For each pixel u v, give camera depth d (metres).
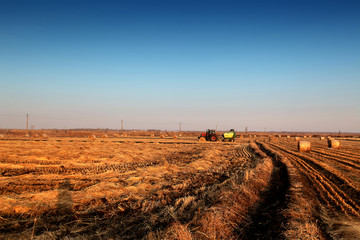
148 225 5.91
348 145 35.03
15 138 48.34
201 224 5.64
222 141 46.47
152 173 12.84
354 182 10.59
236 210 7.12
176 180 11.32
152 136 70.31
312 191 9.37
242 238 5.66
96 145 30.41
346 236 5.70
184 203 7.50
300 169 14.32
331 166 15.01
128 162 16.91
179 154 22.17
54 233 5.75
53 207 7.48
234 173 12.91
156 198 8.43
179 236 4.85
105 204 7.81
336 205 7.78
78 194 8.64
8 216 6.80
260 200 8.92
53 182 10.62
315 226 5.79
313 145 35.31
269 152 24.66
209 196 8.25
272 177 13.09
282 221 6.24
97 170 13.76
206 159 18.66
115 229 5.93
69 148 25.28
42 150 22.67
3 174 12.45
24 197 8.14
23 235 5.63
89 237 5.53
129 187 9.67
